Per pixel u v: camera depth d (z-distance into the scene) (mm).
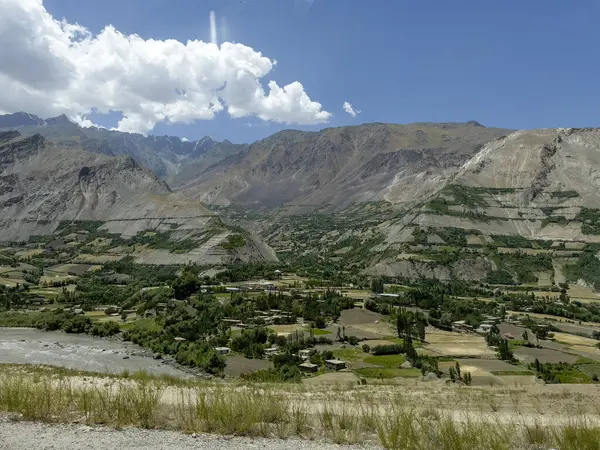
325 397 32844
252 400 21812
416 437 16953
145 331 121875
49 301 174875
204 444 15000
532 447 17953
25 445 13773
